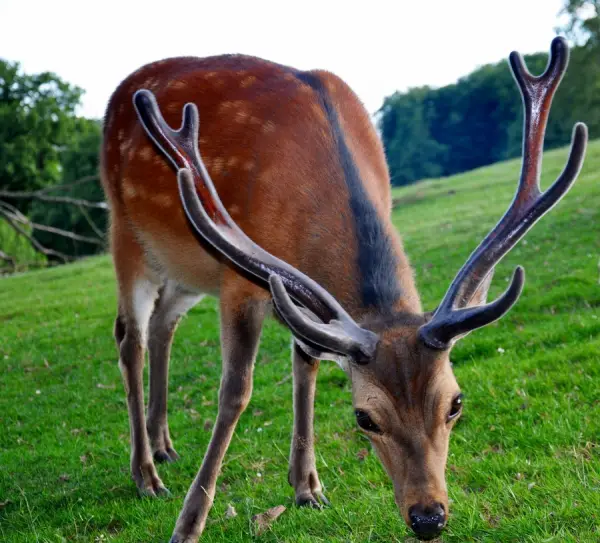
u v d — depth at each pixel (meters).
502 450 4.16
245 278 3.50
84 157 36.03
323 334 2.82
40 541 4.12
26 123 32.78
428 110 61.22
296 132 3.85
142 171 4.47
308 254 3.55
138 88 4.76
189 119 3.28
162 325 5.11
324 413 5.40
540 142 3.14
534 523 3.20
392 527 3.41
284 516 3.88
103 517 4.31
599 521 3.12
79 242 36.62
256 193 3.83
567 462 3.73
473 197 22.06
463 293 2.94
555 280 8.21
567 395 4.62
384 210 3.68
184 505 3.72
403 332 2.92
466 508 3.42
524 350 5.84
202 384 7.16
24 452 5.87
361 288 3.25
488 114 60.28
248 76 4.24
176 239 4.38
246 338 3.82
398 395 2.82
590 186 15.93
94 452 5.64
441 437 2.87
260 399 6.11
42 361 9.36
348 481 4.19
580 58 51.03
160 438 5.11
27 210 34.53
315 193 3.65
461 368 5.67
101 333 10.60
